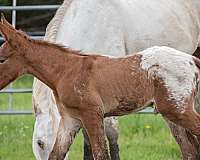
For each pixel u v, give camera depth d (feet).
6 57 27.30
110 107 27.63
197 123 27.66
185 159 29.94
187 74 27.71
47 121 29.68
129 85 27.53
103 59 27.89
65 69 27.58
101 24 32.24
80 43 31.60
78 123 28.14
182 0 35.88
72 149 40.14
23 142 41.96
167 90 27.58
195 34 36.09
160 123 46.29
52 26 31.60
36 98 30.01
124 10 33.22
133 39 33.22
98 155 27.02
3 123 48.24
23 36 27.48
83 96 27.09
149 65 27.61
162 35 34.17
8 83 27.61
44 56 27.66
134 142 41.09
